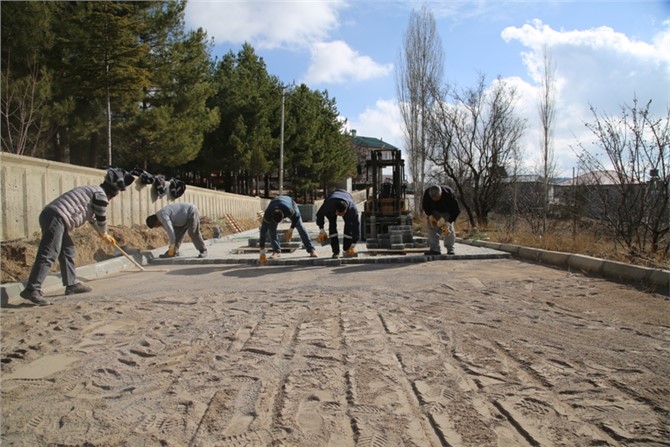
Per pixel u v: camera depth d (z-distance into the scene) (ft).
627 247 29.91
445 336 15.84
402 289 23.95
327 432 9.64
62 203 22.95
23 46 52.47
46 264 21.77
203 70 80.02
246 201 104.12
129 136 71.51
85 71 59.06
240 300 22.08
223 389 11.88
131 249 37.42
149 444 9.36
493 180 61.77
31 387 12.25
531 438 9.23
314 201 168.04
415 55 80.07
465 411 10.42
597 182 31.78
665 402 10.62
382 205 52.03
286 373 12.87
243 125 110.63
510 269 29.86
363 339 15.72
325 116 165.89
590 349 14.21
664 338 15.11
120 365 13.71
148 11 72.02
